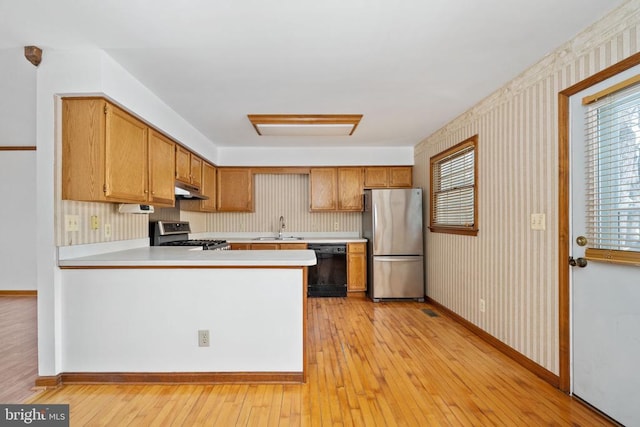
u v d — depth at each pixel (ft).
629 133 5.83
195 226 17.33
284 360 7.83
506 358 9.12
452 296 12.96
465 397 7.09
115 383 7.70
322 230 18.88
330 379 7.95
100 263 7.61
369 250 16.55
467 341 10.41
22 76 8.75
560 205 7.23
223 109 11.27
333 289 16.83
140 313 7.74
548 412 6.52
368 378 7.99
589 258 6.54
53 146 7.42
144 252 9.29
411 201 15.88
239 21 6.29
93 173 7.51
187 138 12.76
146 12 5.99
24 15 6.06
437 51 7.52
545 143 7.77
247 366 7.82
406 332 11.31
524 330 8.55
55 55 7.36
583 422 6.19
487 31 6.72
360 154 17.71
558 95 7.33
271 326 7.82
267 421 6.26
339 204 17.69
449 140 13.17
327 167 17.71
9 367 8.45
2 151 16.75
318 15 6.13
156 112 9.98
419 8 5.95
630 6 5.74
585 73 6.65
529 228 8.34
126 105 8.29
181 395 7.20
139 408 6.68
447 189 13.46
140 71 8.35
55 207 7.45
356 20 6.30
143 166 9.32
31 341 10.25
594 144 6.53
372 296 15.97
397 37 6.91
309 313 13.74
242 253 9.04
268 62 7.97
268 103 10.76
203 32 6.66
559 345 7.34
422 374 8.18
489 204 10.19
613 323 6.14
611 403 6.18
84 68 7.34
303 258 8.03
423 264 16.02
